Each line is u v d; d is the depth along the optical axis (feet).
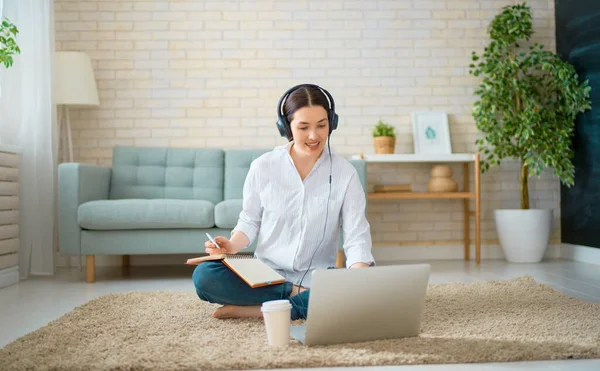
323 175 6.77
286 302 5.63
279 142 15.01
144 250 11.70
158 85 14.88
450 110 15.31
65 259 14.34
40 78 12.92
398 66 15.25
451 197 14.11
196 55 14.96
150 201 11.62
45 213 12.85
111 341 5.94
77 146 14.69
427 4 15.30
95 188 12.55
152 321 6.97
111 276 12.53
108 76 14.78
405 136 15.20
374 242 15.16
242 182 13.82
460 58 15.34
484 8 15.38
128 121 14.80
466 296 8.58
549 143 13.94
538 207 15.42
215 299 6.84
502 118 15.16
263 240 6.94
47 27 13.02
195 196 13.75
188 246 11.79
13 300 9.45
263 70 15.05
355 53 15.20
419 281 5.68
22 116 12.74
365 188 12.69
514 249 14.19
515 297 8.39
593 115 13.65
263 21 15.08
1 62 11.91
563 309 7.42
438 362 5.16
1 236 11.41
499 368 5.00
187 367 5.00
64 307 8.72
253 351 5.40
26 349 5.69
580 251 14.39
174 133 14.89
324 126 6.11
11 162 12.19
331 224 6.73
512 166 15.38
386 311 5.65
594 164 13.60
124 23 14.82
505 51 15.24
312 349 5.44
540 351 5.33
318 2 15.17
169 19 14.92
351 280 5.39
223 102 14.98
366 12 15.23
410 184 14.90
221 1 15.01
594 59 13.60
